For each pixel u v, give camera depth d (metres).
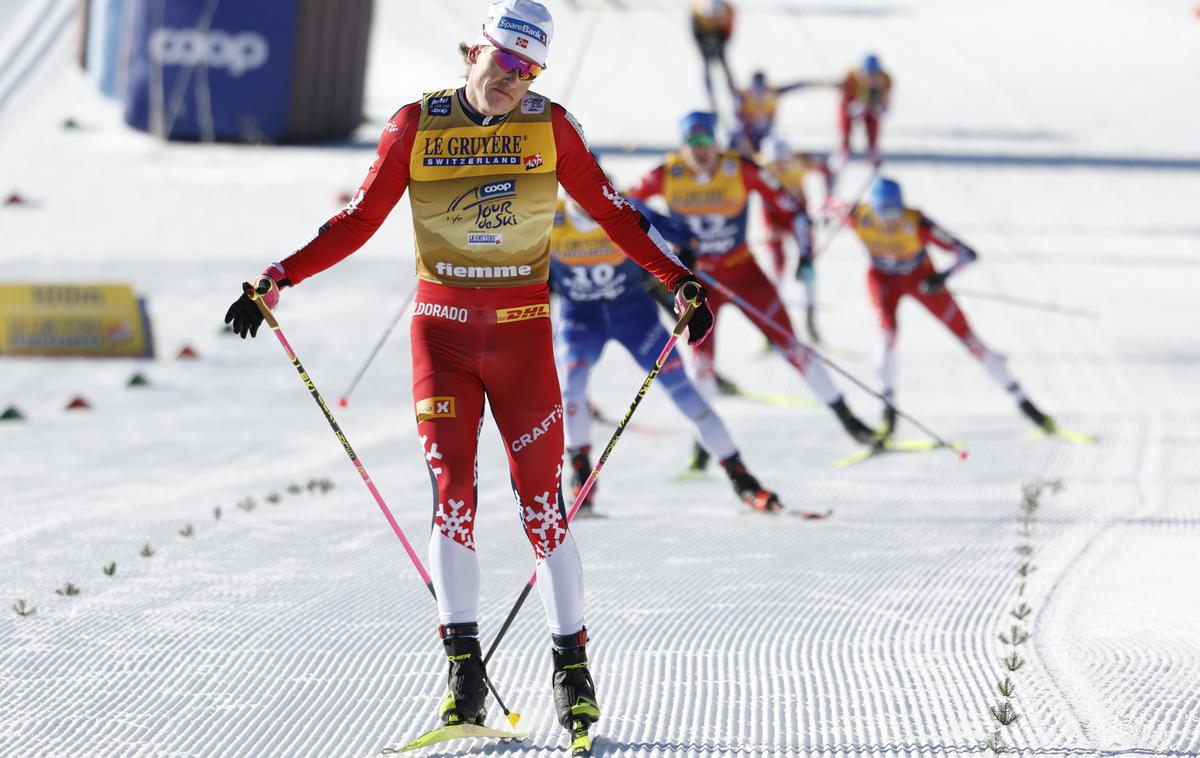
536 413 11.41
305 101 79.12
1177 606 14.86
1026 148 79.31
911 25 114.38
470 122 11.33
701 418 22.02
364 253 55.81
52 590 15.94
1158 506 21.58
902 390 36.84
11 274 50.53
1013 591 15.80
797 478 25.70
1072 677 12.45
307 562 17.53
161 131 77.56
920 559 17.72
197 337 43.97
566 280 22.17
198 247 55.78
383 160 11.41
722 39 78.38
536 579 11.47
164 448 29.47
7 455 28.58
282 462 27.56
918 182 70.12
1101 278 50.91
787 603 15.36
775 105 64.19
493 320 11.42
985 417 32.94
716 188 25.83
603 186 11.68
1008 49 107.38
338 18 79.94
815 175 70.88
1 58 90.69
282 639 13.93
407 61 100.56
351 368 40.12
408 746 10.67
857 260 55.44
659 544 19.02
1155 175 72.25
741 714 11.63
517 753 10.87
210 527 19.84
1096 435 30.14
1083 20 118.00
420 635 14.12
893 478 25.48
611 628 14.36
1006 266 52.94
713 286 25.73
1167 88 96.25
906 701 11.88
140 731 11.36
